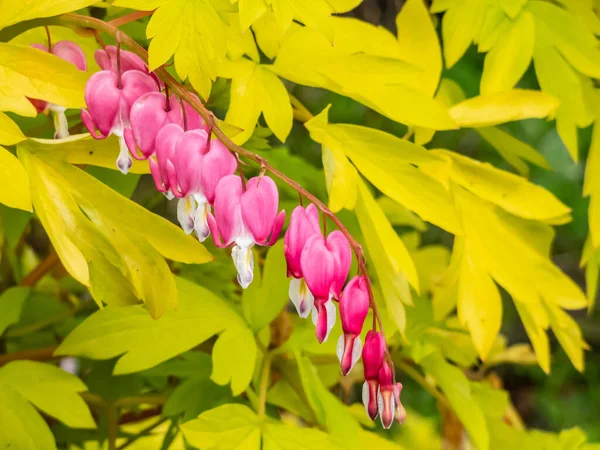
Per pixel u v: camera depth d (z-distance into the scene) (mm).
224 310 554
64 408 534
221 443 524
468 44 566
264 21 522
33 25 479
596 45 565
